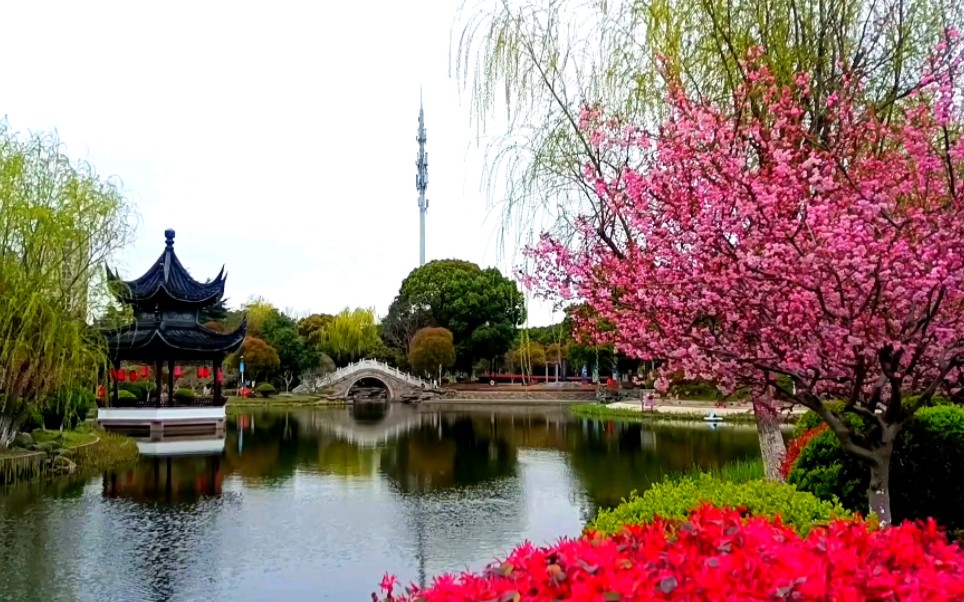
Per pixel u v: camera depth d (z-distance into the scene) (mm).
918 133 4961
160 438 25781
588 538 4359
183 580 9047
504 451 22219
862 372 5016
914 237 4875
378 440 25922
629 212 5688
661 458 19891
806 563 3221
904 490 6926
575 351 47000
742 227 5129
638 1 7473
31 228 16391
